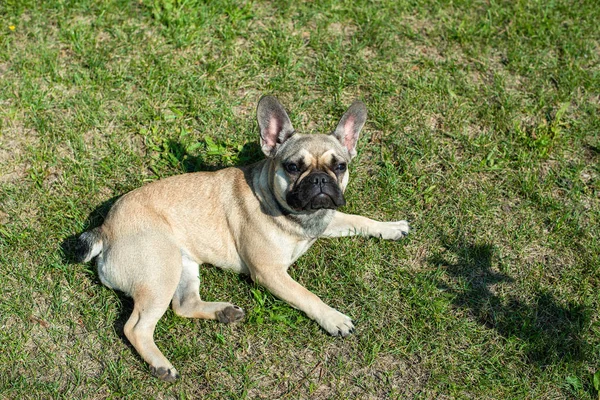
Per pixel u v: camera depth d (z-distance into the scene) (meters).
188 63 1.88
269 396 1.42
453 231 1.64
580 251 1.60
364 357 1.45
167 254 1.45
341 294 1.54
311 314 1.48
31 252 1.58
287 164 1.43
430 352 1.47
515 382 1.43
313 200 1.39
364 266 1.58
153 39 1.93
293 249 1.49
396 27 1.99
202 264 1.57
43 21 1.94
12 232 1.60
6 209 1.64
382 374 1.44
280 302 1.52
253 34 1.95
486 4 2.05
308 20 2.00
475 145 1.76
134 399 1.40
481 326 1.50
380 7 2.03
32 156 1.71
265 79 1.87
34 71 1.85
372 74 1.88
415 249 1.62
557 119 1.79
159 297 1.43
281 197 1.44
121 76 1.84
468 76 1.91
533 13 2.04
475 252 1.61
